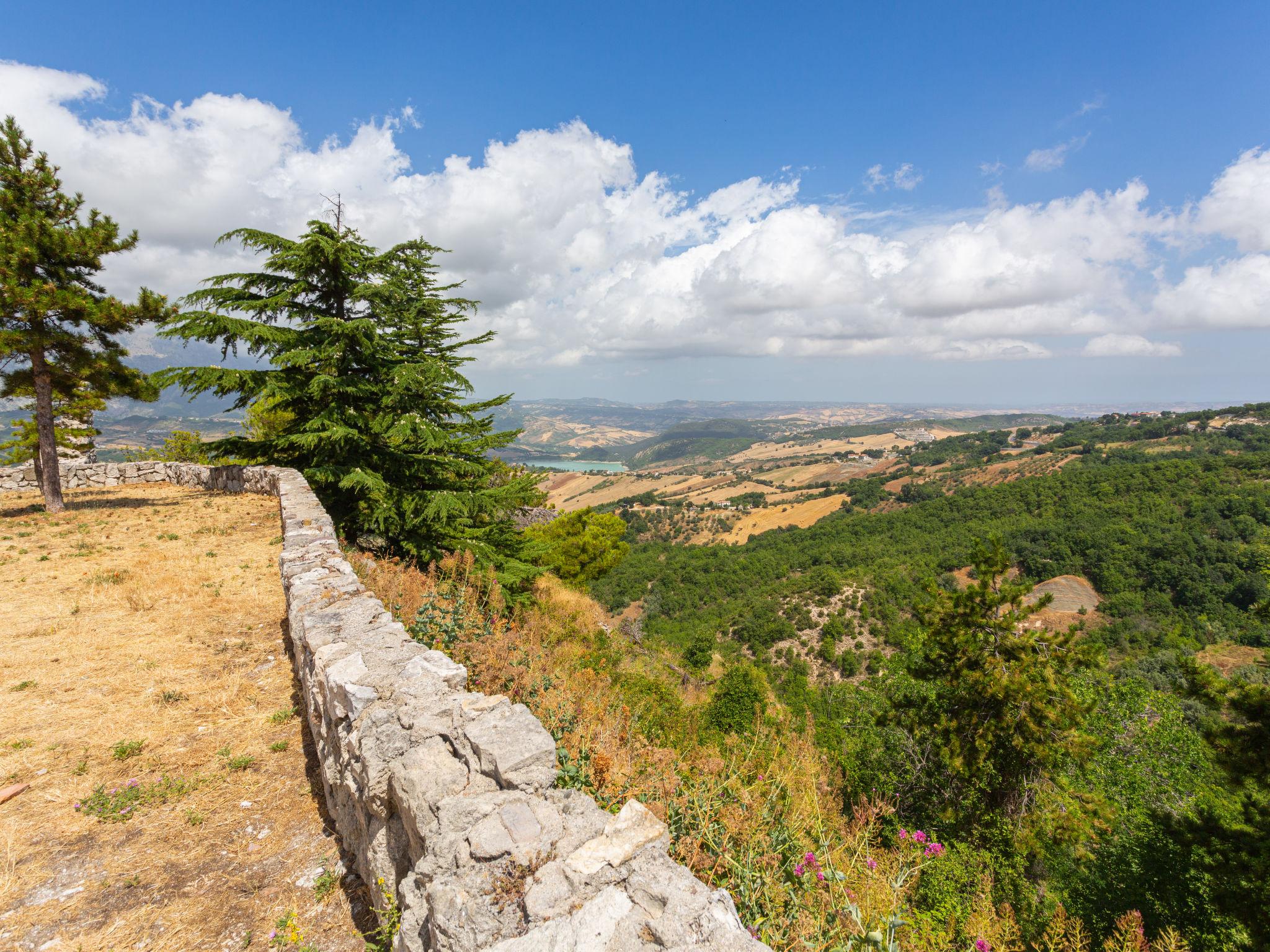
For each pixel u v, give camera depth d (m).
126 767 4.66
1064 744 12.31
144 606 7.78
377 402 12.89
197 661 6.45
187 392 12.44
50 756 4.71
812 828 5.16
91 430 23.64
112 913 3.36
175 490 17.27
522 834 2.77
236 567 9.60
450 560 10.45
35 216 12.66
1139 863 11.05
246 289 12.46
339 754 3.96
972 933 4.86
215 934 3.30
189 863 3.80
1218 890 9.10
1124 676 16.39
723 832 4.10
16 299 12.05
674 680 17.69
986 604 13.38
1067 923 5.69
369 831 3.50
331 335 12.01
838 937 3.53
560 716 4.75
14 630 6.98
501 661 5.41
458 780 3.13
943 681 14.14
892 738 15.67
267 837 4.10
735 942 2.31
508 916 2.38
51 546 10.80
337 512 12.33
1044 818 11.81
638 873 2.63
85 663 6.27
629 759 4.41
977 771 12.73
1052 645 13.23
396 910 3.03
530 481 14.23
